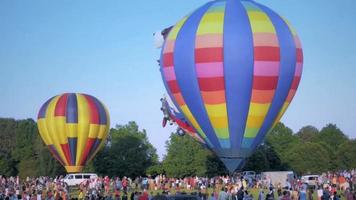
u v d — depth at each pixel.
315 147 106.06
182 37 41.44
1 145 128.50
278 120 42.56
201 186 59.47
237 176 65.44
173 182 65.06
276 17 41.97
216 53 39.69
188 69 40.72
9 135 131.62
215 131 41.22
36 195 44.00
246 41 39.75
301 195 39.81
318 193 43.78
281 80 40.69
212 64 39.75
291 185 55.59
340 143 129.88
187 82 41.03
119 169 94.50
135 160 95.44
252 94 40.09
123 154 95.94
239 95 39.97
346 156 111.88
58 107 65.88
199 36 40.47
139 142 97.19
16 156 109.38
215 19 40.75
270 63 40.00
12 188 57.03
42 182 67.62
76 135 65.50
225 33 39.97
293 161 105.62
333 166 111.81
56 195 43.47
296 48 41.81
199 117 41.47
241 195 40.75
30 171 104.19
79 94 68.25
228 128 40.81
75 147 65.81
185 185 64.56
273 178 70.38
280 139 111.62
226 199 36.31
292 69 41.31
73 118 65.25
